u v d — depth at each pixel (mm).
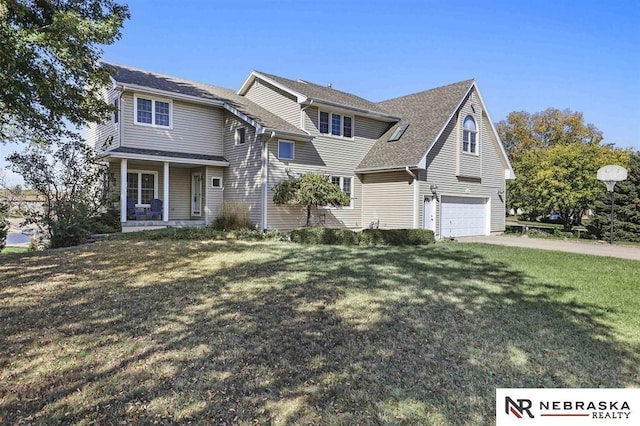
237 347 4090
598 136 43188
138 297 5824
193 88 16875
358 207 17828
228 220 14531
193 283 6699
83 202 12055
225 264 8398
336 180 17109
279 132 14438
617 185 18500
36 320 4820
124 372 3516
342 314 5207
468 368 3775
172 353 3918
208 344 4148
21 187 12984
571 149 22078
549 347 4344
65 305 5414
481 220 19234
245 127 15695
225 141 16719
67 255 9203
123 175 13672
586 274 8422
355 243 12797
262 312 5215
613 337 4707
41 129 11328
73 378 3400
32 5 9367
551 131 44844
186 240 12281
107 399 3078
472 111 18297
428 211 16391
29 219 11773
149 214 15391
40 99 9852
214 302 5617
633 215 17531
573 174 21125
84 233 11695
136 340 4230
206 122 16391
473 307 5738
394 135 17938
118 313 5102
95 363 3689
